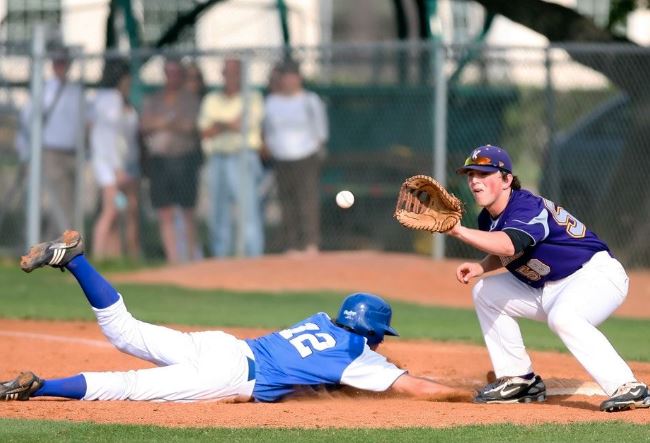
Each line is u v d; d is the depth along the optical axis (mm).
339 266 52656
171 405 22094
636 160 58344
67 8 75125
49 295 47094
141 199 58062
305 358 22953
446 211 21766
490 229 23172
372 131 61281
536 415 21734
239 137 55562
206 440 18438
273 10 75125
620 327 40312
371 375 23125
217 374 22391
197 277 50906
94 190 59969
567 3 82188
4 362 29203
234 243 56625
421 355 31609
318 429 19594
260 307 42844
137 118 57281
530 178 68938
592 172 61250
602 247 23328
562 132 63969
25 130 58625
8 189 60688
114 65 58625
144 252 59188
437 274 51969
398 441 18500
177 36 70812
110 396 22250
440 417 21344
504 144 63719
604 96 69812
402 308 43969
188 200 57094
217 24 73875
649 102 57781
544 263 22984
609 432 19484
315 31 82438
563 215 23156
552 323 22812
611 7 63375
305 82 62094
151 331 22609
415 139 60750
